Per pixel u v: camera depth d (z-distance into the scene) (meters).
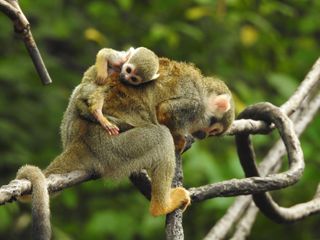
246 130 9.82
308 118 11.41
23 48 17.11
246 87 16.08
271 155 11.09
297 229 15.52
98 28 17.78
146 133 8.74
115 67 8.95
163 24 16.95
